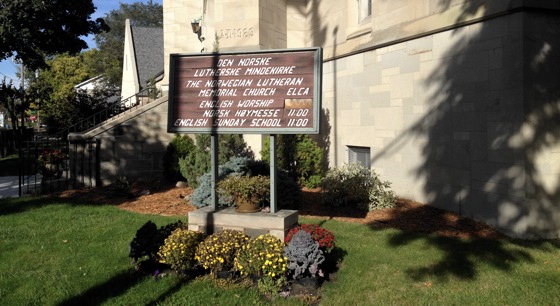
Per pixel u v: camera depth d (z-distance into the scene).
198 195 8.42
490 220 7.21
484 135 7.27
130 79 25.73
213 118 5.71
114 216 8.06
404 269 5.38
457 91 7.73
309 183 10.27
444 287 4.86
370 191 8.48
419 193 8.65
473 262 5.62
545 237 6.77
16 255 5.96
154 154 11.88
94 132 11.38
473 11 7.32
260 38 10.94
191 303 4.51
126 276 5.23
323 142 11.61
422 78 8.45
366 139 9.99
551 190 6.81
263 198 5.86
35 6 16.72
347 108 10.66
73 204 9.18
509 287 4.84
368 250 6.08
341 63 10.86
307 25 12.30
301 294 4.71
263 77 5.58
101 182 11.45
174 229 5.74
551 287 4.84
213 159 5.91
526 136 6.62
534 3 6.61
